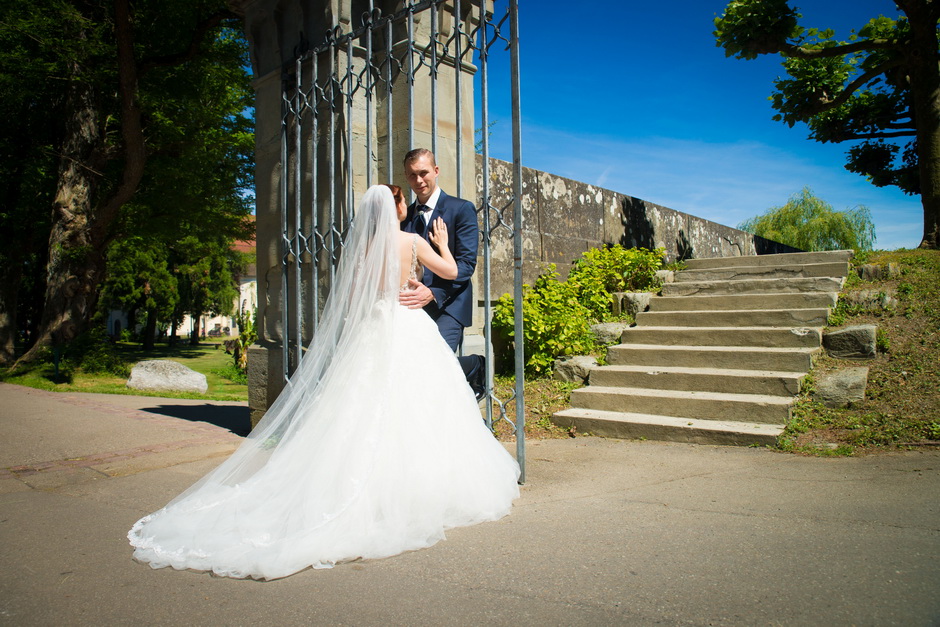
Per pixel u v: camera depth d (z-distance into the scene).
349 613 2.06
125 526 3.07
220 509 2.86
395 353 3.12
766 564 2.32
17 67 12.41
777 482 3.53
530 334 6.56
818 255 7.91
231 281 42.88
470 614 2.01
